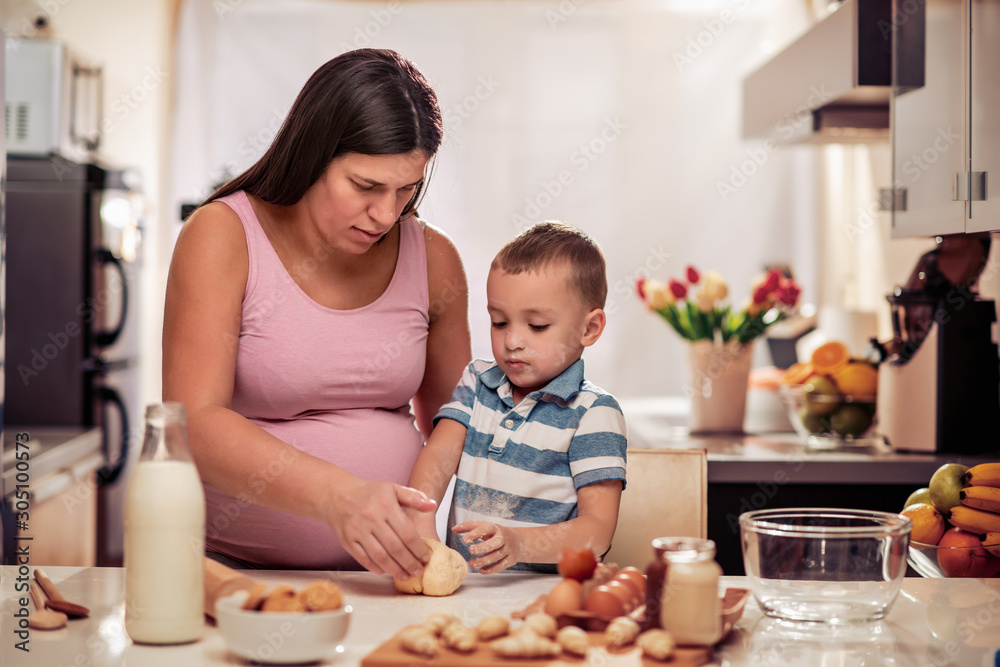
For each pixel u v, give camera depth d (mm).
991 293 1981
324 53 3832
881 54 1933
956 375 1891
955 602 965
